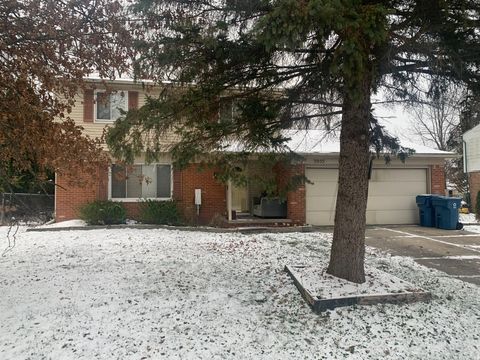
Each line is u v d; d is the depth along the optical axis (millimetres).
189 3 5148
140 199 13484
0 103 4742
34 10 4535
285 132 7184
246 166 6746
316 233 11633
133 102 13094
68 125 5137
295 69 5621
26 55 4812
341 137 5793
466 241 10547
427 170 14586
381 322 4555
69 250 8578
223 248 8930
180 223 13086
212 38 4973
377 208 14242
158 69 5477
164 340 4051
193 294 5434
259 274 6500
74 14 4836
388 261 7828
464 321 4648
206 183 13773
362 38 3963
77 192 13266
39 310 4801
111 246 9086
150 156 6133
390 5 4617
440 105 6230
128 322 4477
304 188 13305
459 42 4816
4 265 7109
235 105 6008
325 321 4582
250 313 4789
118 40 5066
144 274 6461
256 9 4691
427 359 3826
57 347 3879
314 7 3545
